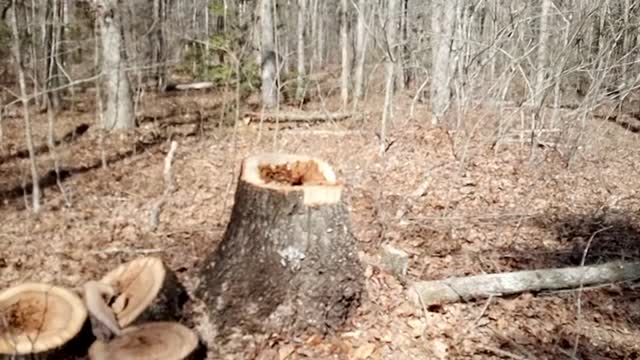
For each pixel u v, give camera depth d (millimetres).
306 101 15297
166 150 10070
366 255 5039
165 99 15969
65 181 7879
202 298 3959
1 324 3352
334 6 25438
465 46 11773
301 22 17422
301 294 3818
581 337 4215
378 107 13078
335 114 12578
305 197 3826
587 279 4871
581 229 6504
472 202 7293
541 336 4195
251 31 14867
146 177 8180
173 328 3545
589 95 9930
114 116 11453
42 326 3430
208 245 5438
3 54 12750
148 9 17812
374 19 12789
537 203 7383
